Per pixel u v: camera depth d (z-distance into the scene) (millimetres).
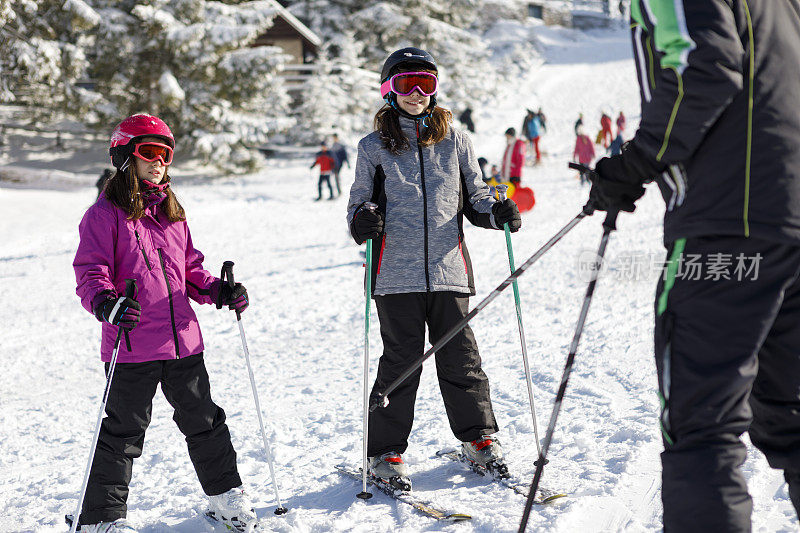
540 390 4273
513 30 49250
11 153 24016
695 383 1701
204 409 2729
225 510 2734
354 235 2867
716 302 1706
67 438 4359
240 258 11625
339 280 9312
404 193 2959
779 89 1699
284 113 27250
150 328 2619
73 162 23812
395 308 2965
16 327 7895
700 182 1729
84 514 2586
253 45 29781
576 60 44906
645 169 1811
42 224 15898
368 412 3027
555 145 27469
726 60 1604
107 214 2609
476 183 3092
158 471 3578
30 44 21391
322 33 33406
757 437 1922
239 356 6117
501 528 2527
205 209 18031
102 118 23250
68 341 7238
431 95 2939
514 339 5605
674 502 1701
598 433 3445
